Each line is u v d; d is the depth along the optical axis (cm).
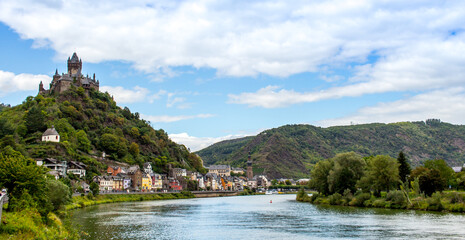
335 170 19162
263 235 10375
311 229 11212
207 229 11500
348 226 11544
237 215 15475
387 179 17325
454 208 14262
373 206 16825
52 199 11800
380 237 9694
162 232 10938
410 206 15525
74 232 9600
